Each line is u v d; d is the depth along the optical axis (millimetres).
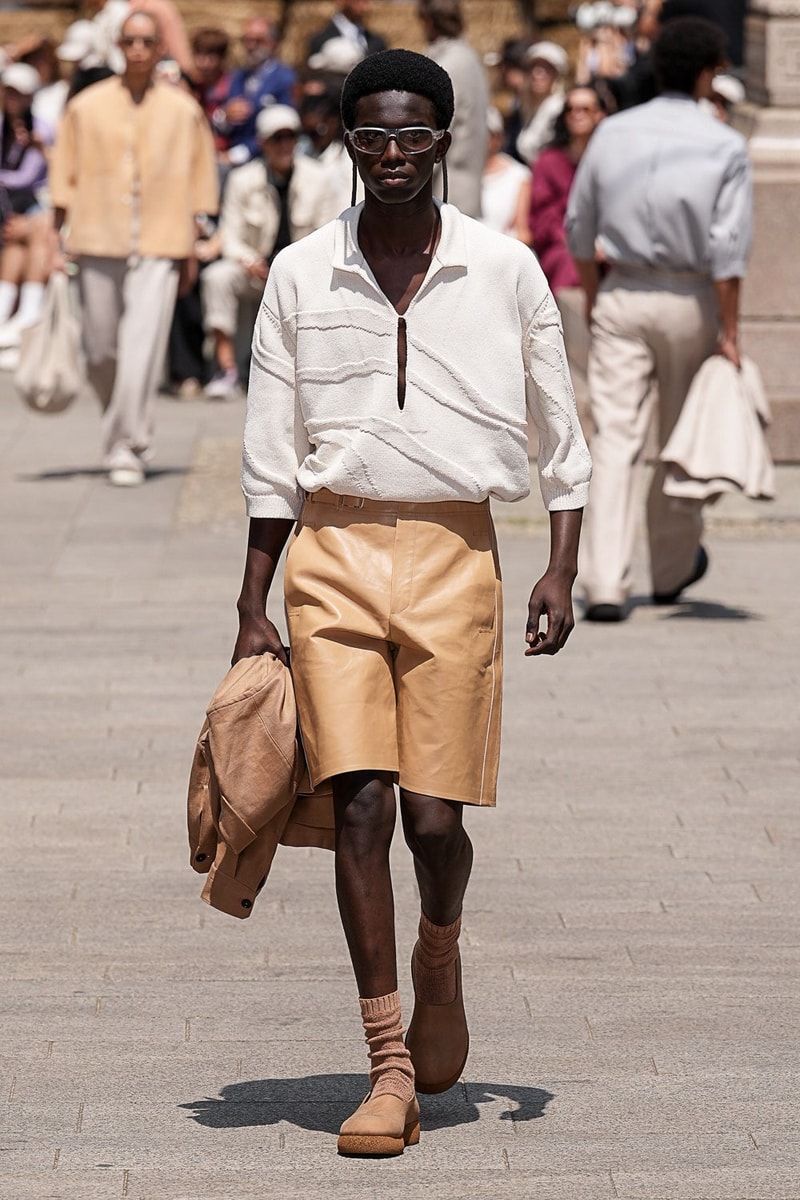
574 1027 13719
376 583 11773
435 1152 11797
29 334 35312
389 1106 11688
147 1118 12258
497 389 11844
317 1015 13906
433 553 11844
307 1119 12258
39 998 14156
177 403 43469
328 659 11711
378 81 11562
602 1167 11578
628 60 53656
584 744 20375
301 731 11844
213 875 12016
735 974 14711
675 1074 12945
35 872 16719
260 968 14773
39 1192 11219
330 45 43938
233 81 51719
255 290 43156
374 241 11820
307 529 12008
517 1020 13836
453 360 11750
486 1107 12445
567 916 15844
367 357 11742
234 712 11789
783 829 17953
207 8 76188
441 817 11703
